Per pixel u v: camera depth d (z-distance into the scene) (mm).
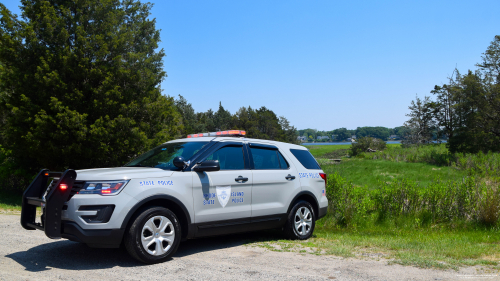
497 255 5633
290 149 7152
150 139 15500
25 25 14336
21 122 14109
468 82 41938
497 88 39719
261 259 5195
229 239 6754
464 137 41406
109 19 15352
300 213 6879
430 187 9516
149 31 23203
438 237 7504
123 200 4660
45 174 5418
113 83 14477
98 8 14977
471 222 8727
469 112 43531
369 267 4785
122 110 14352
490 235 7754
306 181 7027
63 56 13555
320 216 7324
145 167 5648
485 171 10445
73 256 5219
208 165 5316
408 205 9453
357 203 9602
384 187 9898
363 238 7266
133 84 15391
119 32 15898
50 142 13336
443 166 31578
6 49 13867
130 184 4785
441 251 5766
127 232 4691
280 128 121250
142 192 4812
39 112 13195
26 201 5156
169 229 5055
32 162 16797
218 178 5648
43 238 6457
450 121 53125
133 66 15617
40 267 4641
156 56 22453
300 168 7051
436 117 55938
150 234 4879
